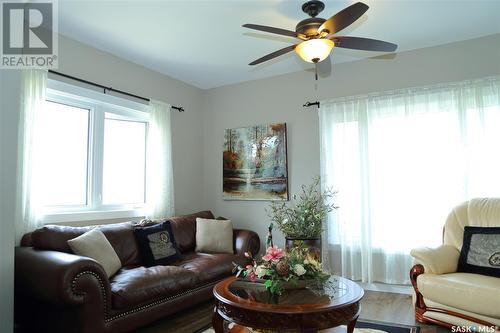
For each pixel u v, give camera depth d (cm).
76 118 352
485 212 306
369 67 402
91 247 265
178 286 285
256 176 464
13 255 227
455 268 296
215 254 374
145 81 420
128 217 390
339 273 396
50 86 317
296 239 361
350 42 254
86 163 359
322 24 229
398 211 369
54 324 232
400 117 375
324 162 411
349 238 392
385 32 335
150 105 413
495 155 332
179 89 474
